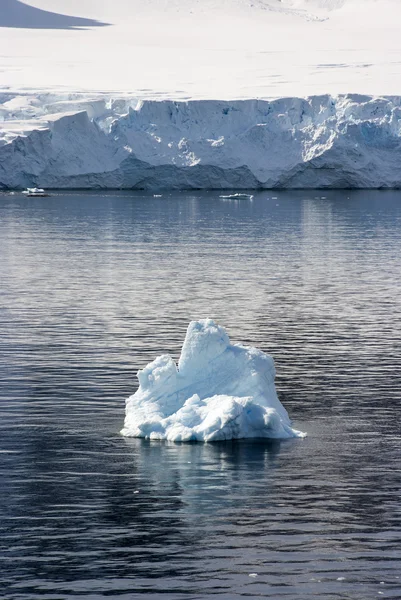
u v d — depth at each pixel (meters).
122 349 85.81
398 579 41.44
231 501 49.56
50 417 64.25
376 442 59.12
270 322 99.81
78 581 41.28
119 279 129.12
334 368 79.25
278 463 54.94
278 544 44.66
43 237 182.00
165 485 51.69
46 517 47.62
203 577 41.59
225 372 61.38
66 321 98.94
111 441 58.91
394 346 88.00
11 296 114.56
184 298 114.25
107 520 47.28
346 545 44.59
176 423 59.34
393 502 49.56
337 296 117.19
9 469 54.19
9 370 77.38
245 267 142.62
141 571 42.09
